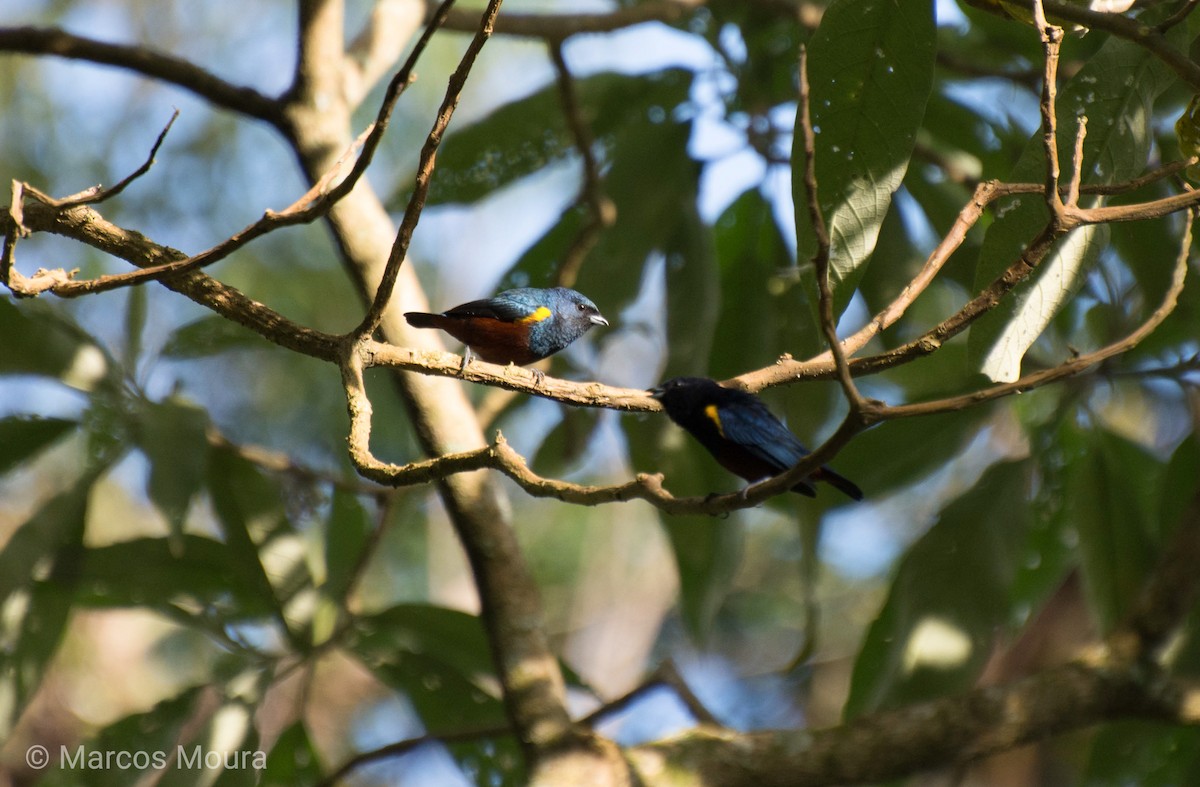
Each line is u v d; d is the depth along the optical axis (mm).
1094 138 7043
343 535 10672
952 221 10945
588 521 22469
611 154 11352
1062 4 6863
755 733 9164
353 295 18719
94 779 8984
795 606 23609
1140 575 10539
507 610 9289
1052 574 11398
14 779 16688
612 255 10688
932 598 9844
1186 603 9695
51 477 19984
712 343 11266
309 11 9656
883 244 10578
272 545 9953
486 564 9359
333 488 10703
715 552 10656
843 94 6762
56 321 8977
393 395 13492
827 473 8492
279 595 9844
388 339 9641
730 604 23594
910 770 9016
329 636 9898
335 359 7160
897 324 10414
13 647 8742
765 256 11297
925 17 6617
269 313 7270
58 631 8922
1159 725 10594
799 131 6695
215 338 10922
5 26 9516
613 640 22000
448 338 16531
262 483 10125
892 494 10484
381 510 10734
